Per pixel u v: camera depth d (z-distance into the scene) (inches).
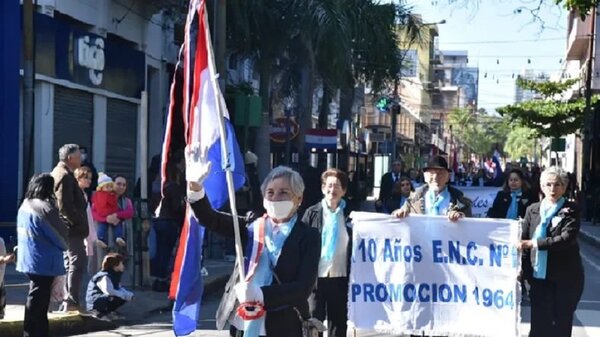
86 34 738.2
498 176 1006.4
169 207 461.4
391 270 300.0
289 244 185.9
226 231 190.7
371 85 1149.7
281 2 935.7
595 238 916.0
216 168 195.5
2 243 335.9
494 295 299.6
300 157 1040.2
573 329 409.1
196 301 193.9
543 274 290.2
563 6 569.0
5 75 615.2
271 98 1079.6
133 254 478.9
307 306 190.7
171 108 200.4
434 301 301.3
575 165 1875.0
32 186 331.3
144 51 887.7
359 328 297.0
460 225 301.3
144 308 428.5
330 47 942.4
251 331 183.3
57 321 370.0
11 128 619.2
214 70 190.2
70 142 724.0
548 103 1615.4
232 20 914.7
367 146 2023.9
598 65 1647.4
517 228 297.9
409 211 309.4
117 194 461.1
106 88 793.6
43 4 667.4
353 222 300.4
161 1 865.5
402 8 1107.3
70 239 376.2
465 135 5118.1
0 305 348.8
